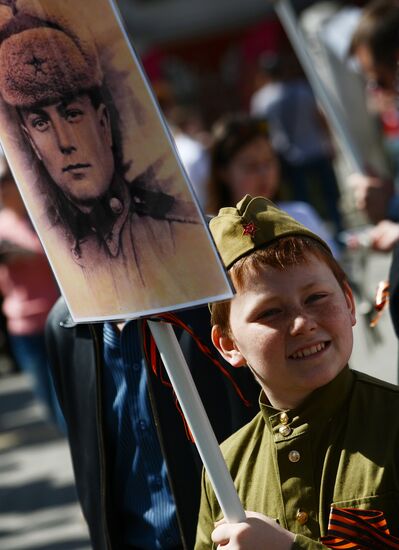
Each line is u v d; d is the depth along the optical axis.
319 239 3.06
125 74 2.65
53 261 3.06
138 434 3.90
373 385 3.01
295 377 2.92
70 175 2.84
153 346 3.12
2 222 9.02
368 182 6.12
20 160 2.98
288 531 2.85
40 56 2.77
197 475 3.78
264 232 2.99
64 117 2.79
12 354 14.70
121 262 2.79
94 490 4.09
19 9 2.76
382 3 5.18
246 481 3.15
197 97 25.03
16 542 8.19
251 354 2.98
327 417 2.98
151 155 2.65
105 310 2.91
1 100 2.92
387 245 5.15
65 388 4.16
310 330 2.88
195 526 3.76
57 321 4.15
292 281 2.92
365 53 5.18
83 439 4.10
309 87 15.27
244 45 24.50
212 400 3.85
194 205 2.60
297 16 7.32
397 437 2.86
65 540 8.08
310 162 15.12
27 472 9.96
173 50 24.84
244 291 2.97
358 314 6.12
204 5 22.89
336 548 2.81
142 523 3.97
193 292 2.66
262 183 6.12
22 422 11.95
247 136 6.09
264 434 3.16
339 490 2.88
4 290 9.20
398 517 2.81
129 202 2.72
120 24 2.62
